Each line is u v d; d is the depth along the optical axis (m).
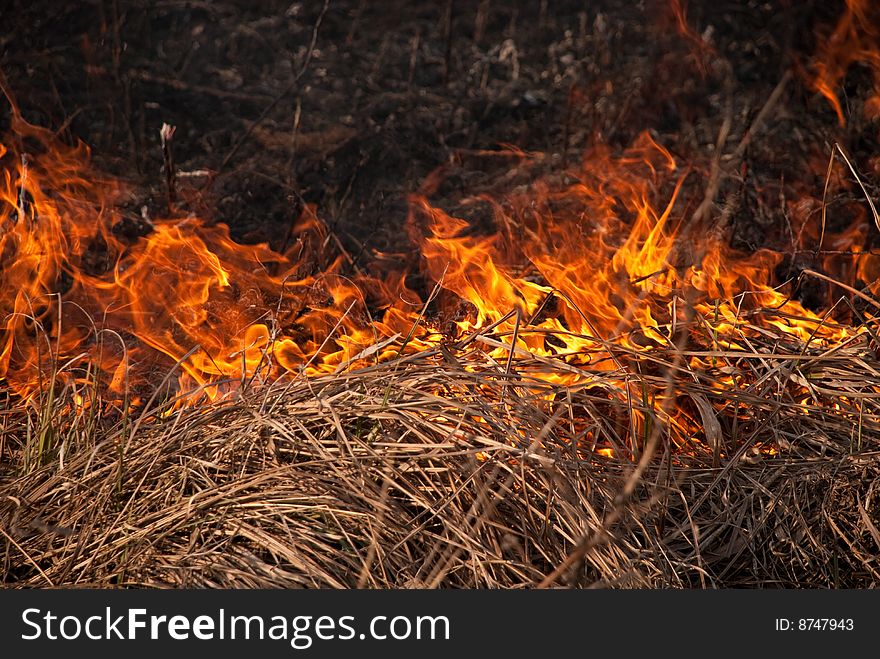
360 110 10.94
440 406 4.88
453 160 10.12
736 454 5.15
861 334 5.75
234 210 8.83
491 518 4.52
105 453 4.89
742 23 12.34
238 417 4.98
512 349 5.06
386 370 5.14
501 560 4.28
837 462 5.10
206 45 12.23
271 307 6.82
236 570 4.25
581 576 4.39
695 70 11.45
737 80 11.43
